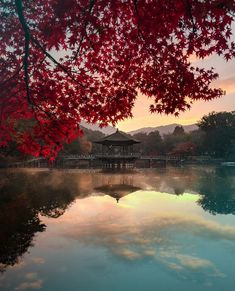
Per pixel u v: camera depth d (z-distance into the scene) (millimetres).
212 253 9328
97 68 6316
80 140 73250
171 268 8219
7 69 6164
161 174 38750
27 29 4602
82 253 9258
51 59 5160
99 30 5363
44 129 6086
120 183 28000
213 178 33500
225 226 12461
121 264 8445
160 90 6023
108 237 10844
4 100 5699
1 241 10188
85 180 29922
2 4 5730
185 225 12562
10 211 14539
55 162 52562
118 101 6180
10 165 43438
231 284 7301
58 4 5293
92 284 7262
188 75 5805
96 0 5234
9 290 6918
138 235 11109
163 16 5293
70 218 13602
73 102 6094
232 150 75500
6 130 6414
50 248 9664
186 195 21047
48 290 6938
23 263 8445
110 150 56188
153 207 16453
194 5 4934
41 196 19188
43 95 6012
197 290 7031
